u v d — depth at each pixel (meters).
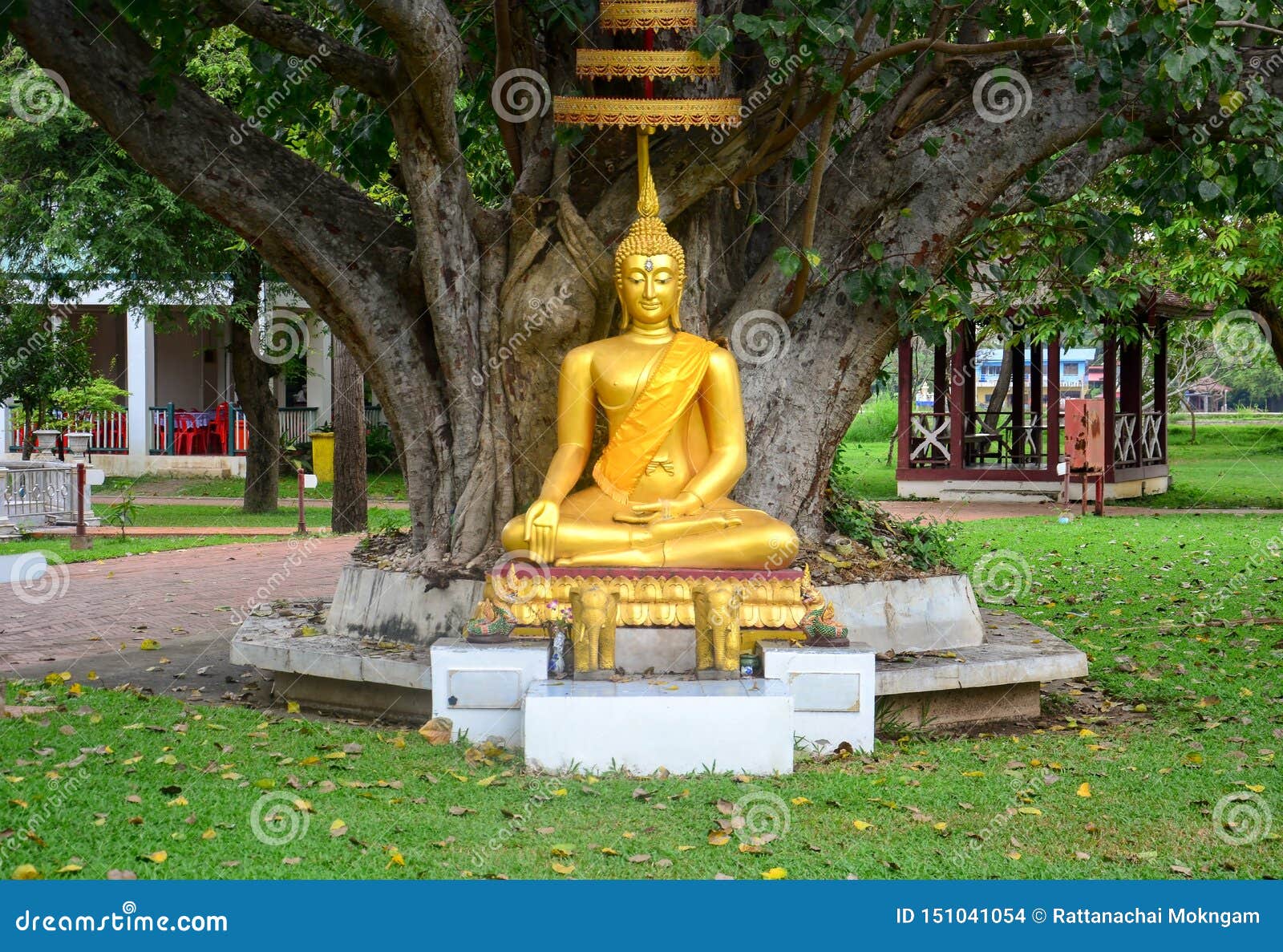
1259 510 21.14
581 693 5.93
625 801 5.42
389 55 9.08
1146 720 7.31
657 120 6.83
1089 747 6.48
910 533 8.62
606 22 6.87
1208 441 43.75
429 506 7.81
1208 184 7.92
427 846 4.83
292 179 7.67
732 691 6.01
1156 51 6.90
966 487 23.16
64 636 9.80
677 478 7.05
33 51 6.94
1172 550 15.16
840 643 6.59
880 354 7.92
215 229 19.72
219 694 7.81
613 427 7.03
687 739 5.92
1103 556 14.68
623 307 7.19
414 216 7.39
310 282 7.80
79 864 4.47
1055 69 7.69
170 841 4.74
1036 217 8.85
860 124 8.95
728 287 8.06
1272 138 7.59
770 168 8.37
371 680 6.94
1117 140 8.14
